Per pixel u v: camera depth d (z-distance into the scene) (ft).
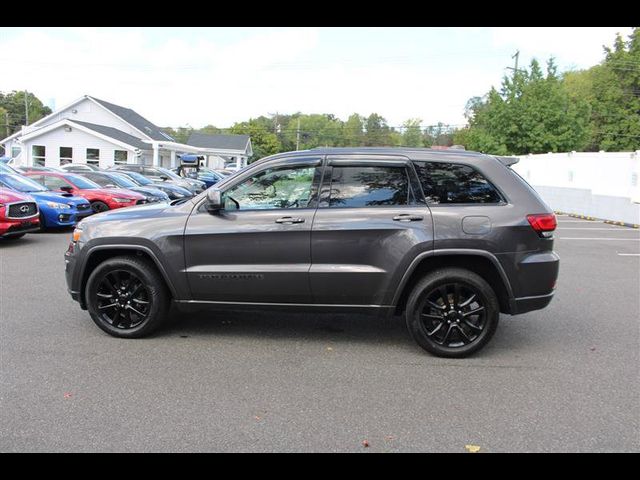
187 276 16.38
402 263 15.40
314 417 11.91
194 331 17.95
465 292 15.65
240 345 16.63
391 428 11.46
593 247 39.81
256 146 259.80
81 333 17.47
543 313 21.07
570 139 112.37
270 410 12.21
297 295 16.06
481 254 15.19
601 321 19.95
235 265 16.15
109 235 16.76
